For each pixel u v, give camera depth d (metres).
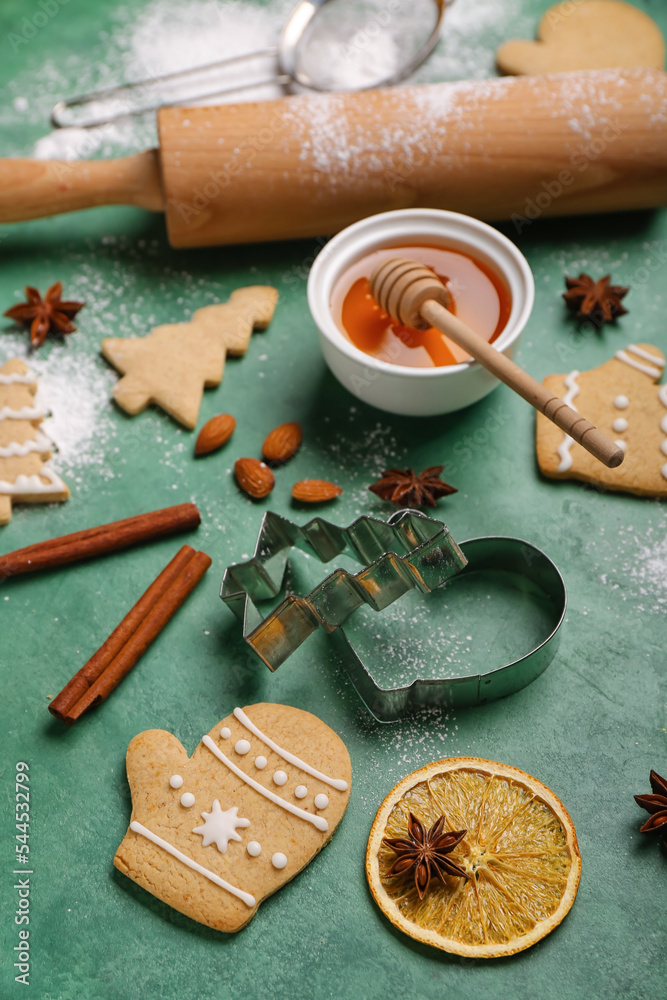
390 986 0.47
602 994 0.47
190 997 0.47
